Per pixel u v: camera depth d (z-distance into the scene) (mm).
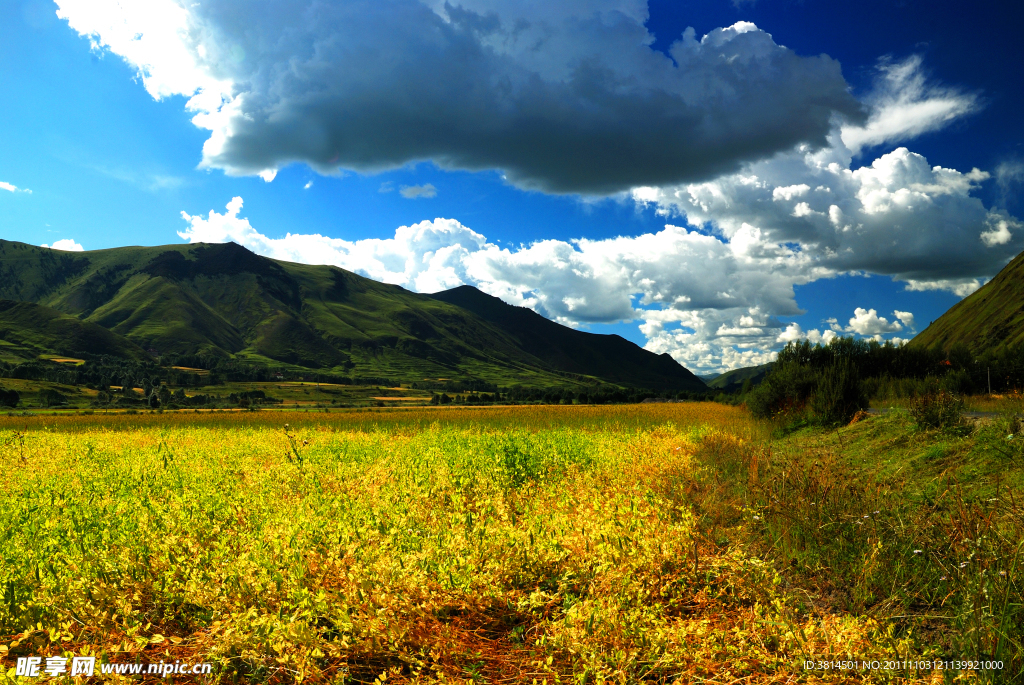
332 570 4070
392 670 3393
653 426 25625
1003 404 14750
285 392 181250
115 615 3594
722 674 3293
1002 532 4605
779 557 5863
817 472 8336
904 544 5227
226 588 3932
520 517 6043
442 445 12289
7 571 4180
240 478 8133
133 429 31359
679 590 4480
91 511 6012
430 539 4949
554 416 36156
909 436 11781
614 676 3225
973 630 3664
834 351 29656
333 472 8453
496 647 3805
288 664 3391
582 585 4363
